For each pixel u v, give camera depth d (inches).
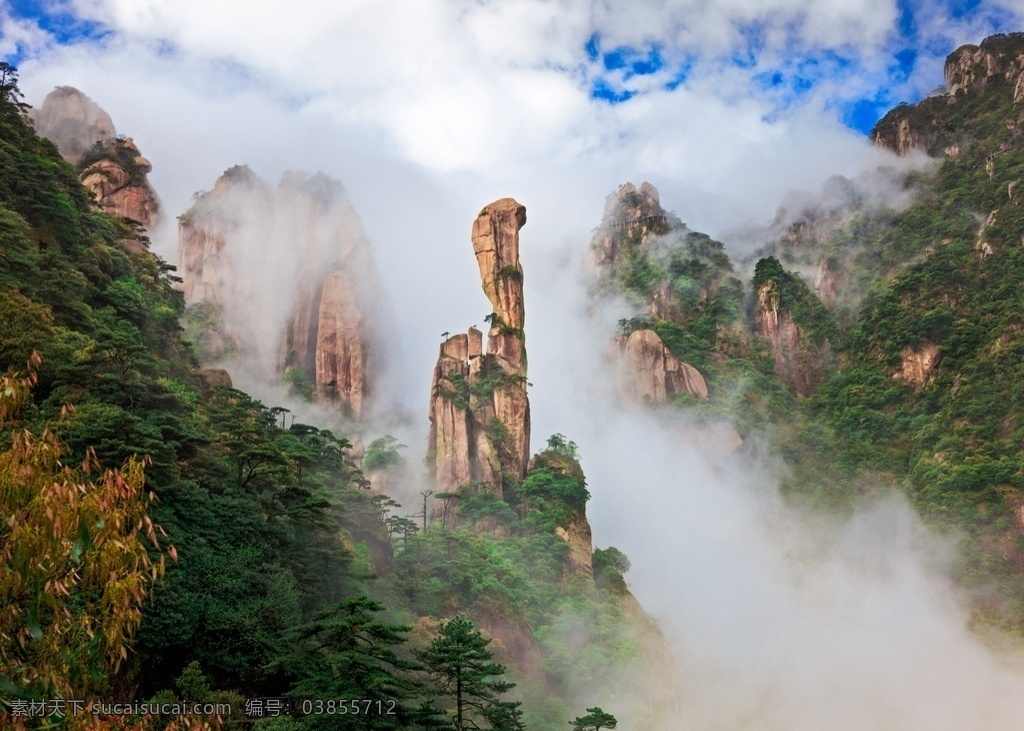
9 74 4936.0
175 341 4352.9
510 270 7741.1
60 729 892.0
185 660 2180.1
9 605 799.7
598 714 2878.9
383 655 2014.0
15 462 808.3
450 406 6796.3
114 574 851.4
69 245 3885.3
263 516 2689.5
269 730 1893.5
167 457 2413.9
